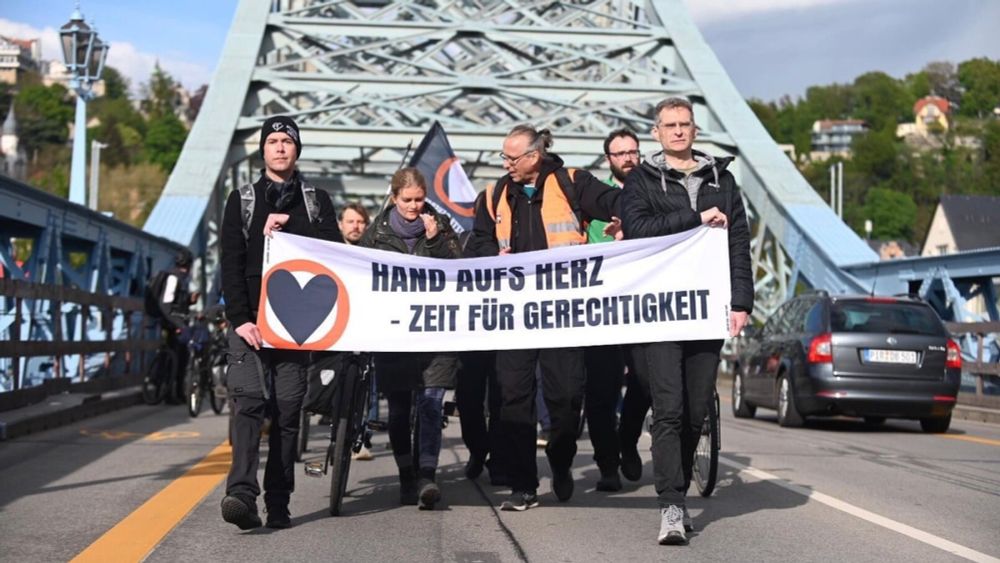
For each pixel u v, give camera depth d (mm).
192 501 6953
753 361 14578
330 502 6574
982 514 6812
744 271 6316
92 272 15133
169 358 15078
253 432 5988
